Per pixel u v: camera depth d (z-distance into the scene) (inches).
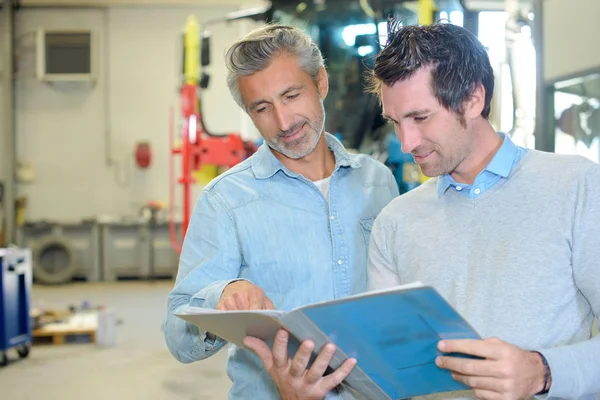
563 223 52.4
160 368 186.9
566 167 54.0
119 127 374.9
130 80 374.0
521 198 54.3
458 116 52.7
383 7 199.8
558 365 47.6
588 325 53.4
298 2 211.6
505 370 45.6
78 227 371.6
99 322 213.5
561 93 171.0
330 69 205.2
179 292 65.6
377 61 54.0
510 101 177.3
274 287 67.3
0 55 369.1
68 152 375.6
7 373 182.7
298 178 68.4
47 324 226.8
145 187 375.9
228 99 372.5
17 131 374.6
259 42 64.0
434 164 54.6
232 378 69.3
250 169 69.7
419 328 46.6
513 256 53.3
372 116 202.1
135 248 371.2
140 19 373.4
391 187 73.0
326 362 50.3
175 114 374.9
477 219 55.6
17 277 196.1
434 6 170.6
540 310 52.2
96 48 372.2
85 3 369.7
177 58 374.0
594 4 149.5
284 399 55.7
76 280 374.3
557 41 162.4
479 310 54.0
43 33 367.9
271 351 54.9
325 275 67.4
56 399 159.0
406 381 52.7
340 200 69.6
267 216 67.4
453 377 49.6
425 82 51.8
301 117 65.2
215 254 66.0
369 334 47.5
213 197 67.8
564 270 52.2
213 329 55.1
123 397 160.7
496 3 179.6
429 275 56.8
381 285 61.2
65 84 374.3
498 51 177.6
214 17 371.6
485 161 56.4
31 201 375.6
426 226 58.1
